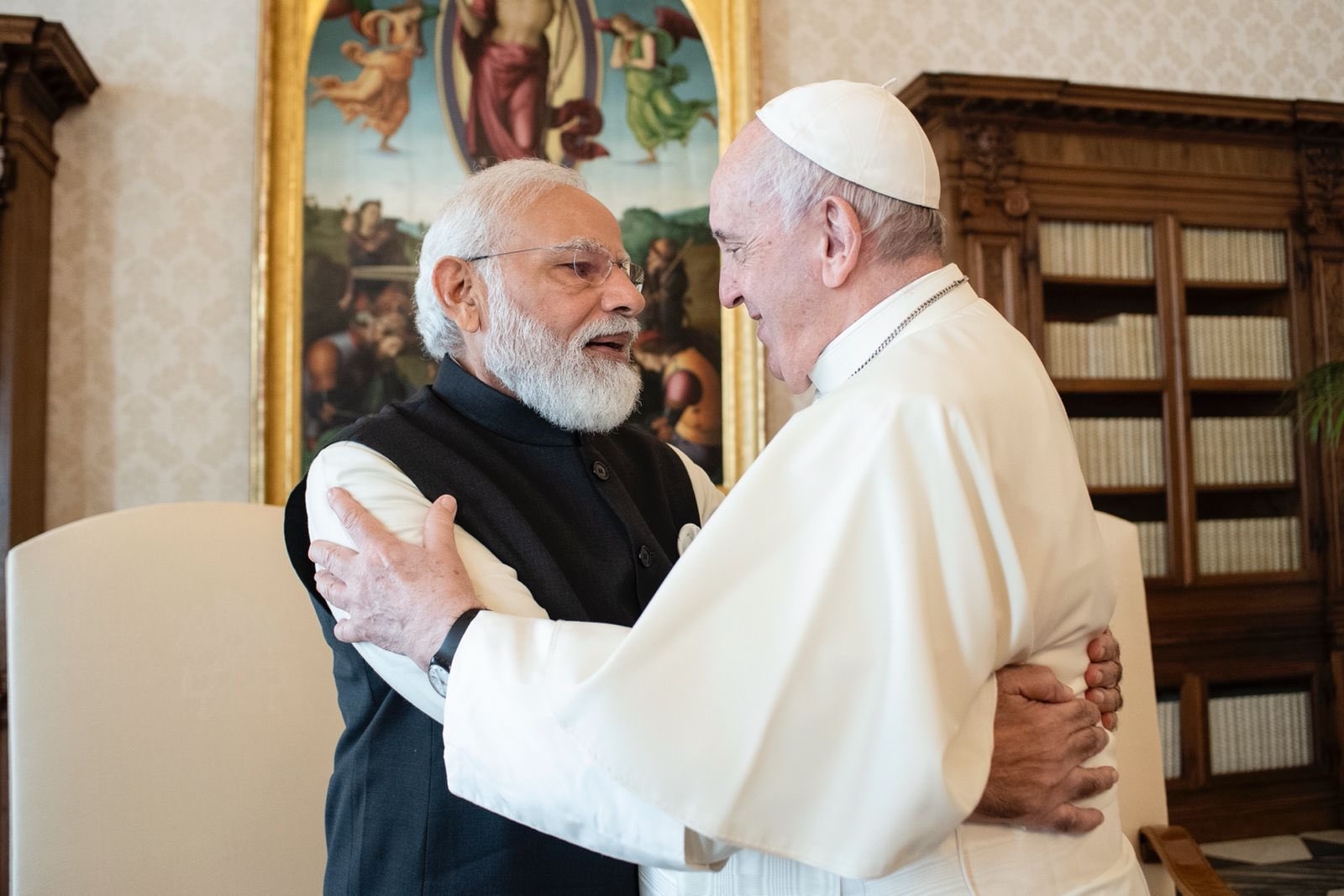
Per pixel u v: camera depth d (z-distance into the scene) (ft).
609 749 3.80
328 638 5.54
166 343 14.99
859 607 3.85
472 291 5.88
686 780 3.74
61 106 14.53
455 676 4.19
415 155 15.67
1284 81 18.83
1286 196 17.25
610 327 5.86
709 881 4.63
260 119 14.93
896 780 3.65
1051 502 4.32
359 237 15.40
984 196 15.85
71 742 6.11
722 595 3.91
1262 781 16.67
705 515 7.10
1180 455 16.61
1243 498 17.84
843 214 4.59
